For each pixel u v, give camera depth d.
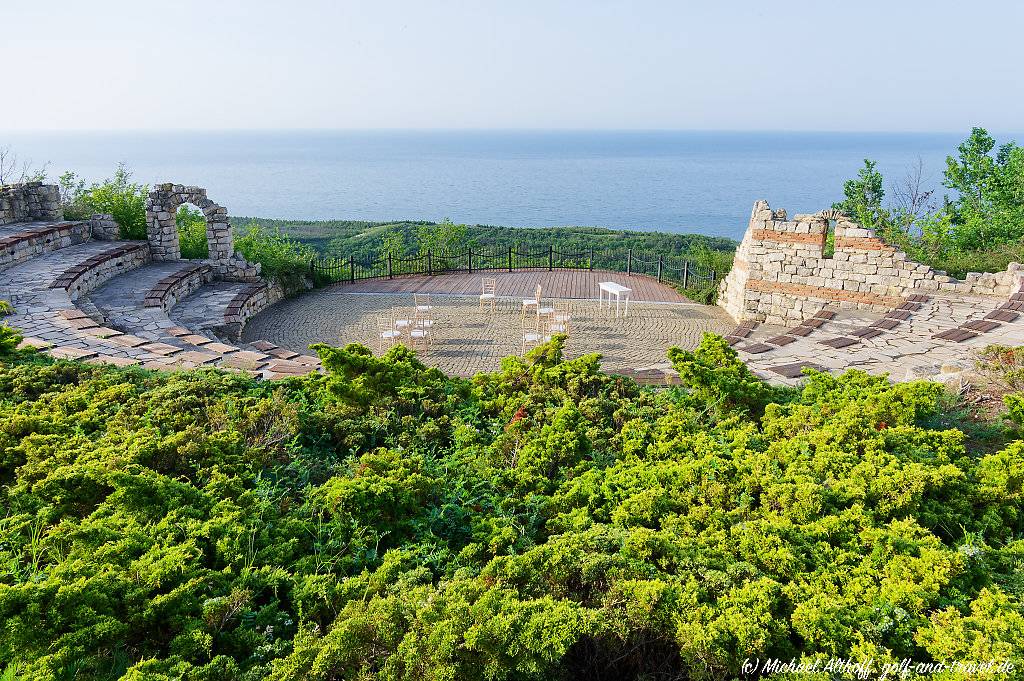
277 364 11.06
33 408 6.45
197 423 6.57
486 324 16.78
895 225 23.66
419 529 4.88
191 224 21.58
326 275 21.83
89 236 19.98
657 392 8.66
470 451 6.41
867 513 4.86
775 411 7.04
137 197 21.03
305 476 5.79
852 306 16.20
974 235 21.88
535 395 8.02
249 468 5.64
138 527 4.21
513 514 5.25
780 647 3.63
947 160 25.16
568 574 4.07
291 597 3.94
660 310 18.52
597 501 5.40
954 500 5.19
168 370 9.19
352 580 3.97
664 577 4.06
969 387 8.34
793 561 4.29
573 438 6.41
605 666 3.77
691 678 3.50
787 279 16.83
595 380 8.41
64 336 11.70
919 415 7.04
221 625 3.66
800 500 4.98
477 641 3.29
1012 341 12.19
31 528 4.44
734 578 4.15
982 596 3.84
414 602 3.63
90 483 4.77
